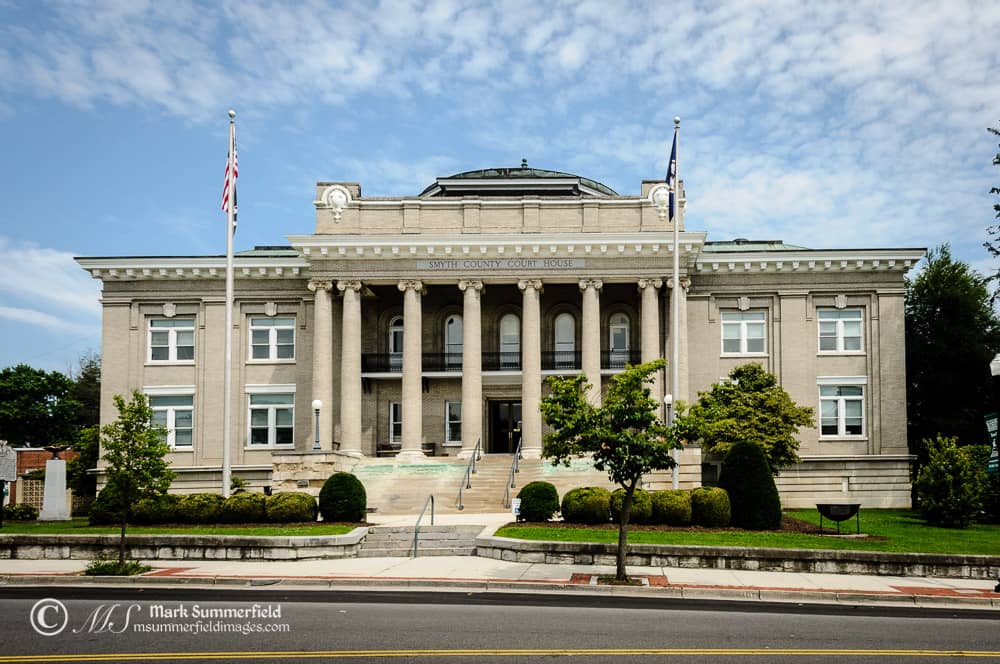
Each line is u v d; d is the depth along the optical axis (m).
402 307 46.50
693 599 18.62
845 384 43.91
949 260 52.72
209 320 45.50
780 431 36.50
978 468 32.47
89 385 75.62
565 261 42.66
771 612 16.86
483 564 23.02
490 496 35.38
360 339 43.75
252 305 45.56
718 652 12.77
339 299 44.41
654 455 20.67
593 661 12.10
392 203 43.38
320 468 35.03
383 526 27.41
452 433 45.81
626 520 20.67
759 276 44.53
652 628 14.64
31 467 53.44
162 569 22.25
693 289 44.62
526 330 42.38
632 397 20.95
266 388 45.03
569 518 27.98
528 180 46.84
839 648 13.23
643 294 42.28
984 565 21.89
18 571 21.95
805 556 22.36
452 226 43.19
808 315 44.22
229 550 24.20
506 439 46.56
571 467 38.22
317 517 30.53
